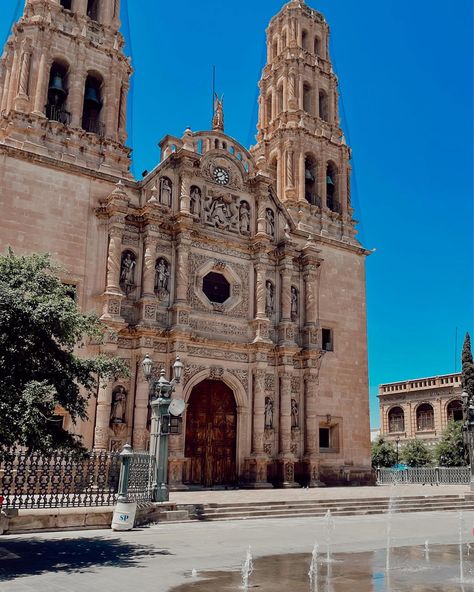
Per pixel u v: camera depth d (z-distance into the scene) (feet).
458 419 220.23
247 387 118.93
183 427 107.96
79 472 66.13
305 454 122.93
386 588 38.93
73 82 115.44
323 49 160.04
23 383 48.96
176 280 113.29
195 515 75.51
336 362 135.44
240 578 41.55
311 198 147.64
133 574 42.60
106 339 100.12
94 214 108.58
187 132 120.78
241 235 126.11
